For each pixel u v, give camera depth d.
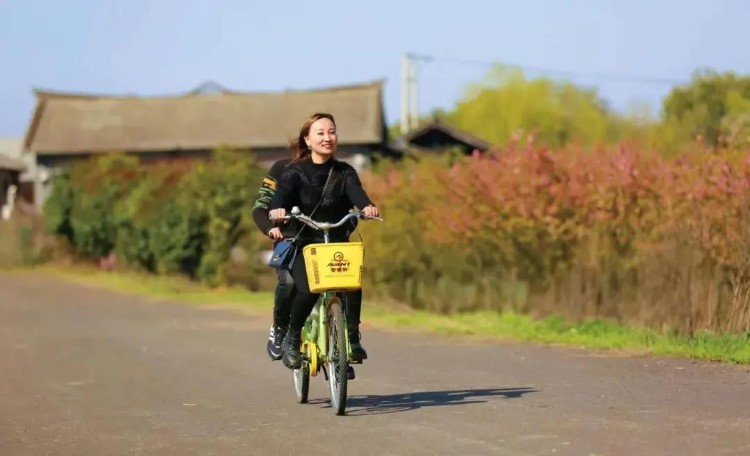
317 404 11.97
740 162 18.08
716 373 13.48
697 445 8.77
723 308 17.22
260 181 34.56
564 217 22.25
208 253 34.19
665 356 15.55
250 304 28.80
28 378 15.48
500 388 12.84
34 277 39.62
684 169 19.72
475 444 9.17
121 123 75.25
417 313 24.48
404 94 73.62
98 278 37.56
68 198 42.69
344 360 10.80
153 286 33.53
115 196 40.78
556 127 74.38
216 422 10.97
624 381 12.99
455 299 24.86
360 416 10.94
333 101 72.50
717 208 17.81
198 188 34.44
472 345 18.34
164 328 23.05
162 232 35.28
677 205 19.66
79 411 12.23
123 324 24.09
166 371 15.80
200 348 18.95
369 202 10.77
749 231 16.91
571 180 21.77
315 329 11.37
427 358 16.53
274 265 11.00
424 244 25.83
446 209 24.09
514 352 16.98
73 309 28.19
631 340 17.27
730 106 33.06
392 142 72.56
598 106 80.00
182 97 76.69
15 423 11.51
